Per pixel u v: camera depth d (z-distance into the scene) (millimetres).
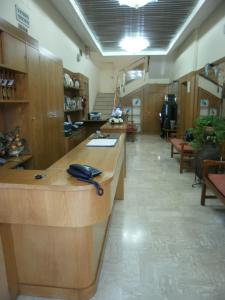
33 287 1733
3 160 2504
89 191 1424
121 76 11008
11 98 2650
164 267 2049
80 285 1698
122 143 3057
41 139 3199
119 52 9078
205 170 3143
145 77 10328
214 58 4984
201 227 2691
